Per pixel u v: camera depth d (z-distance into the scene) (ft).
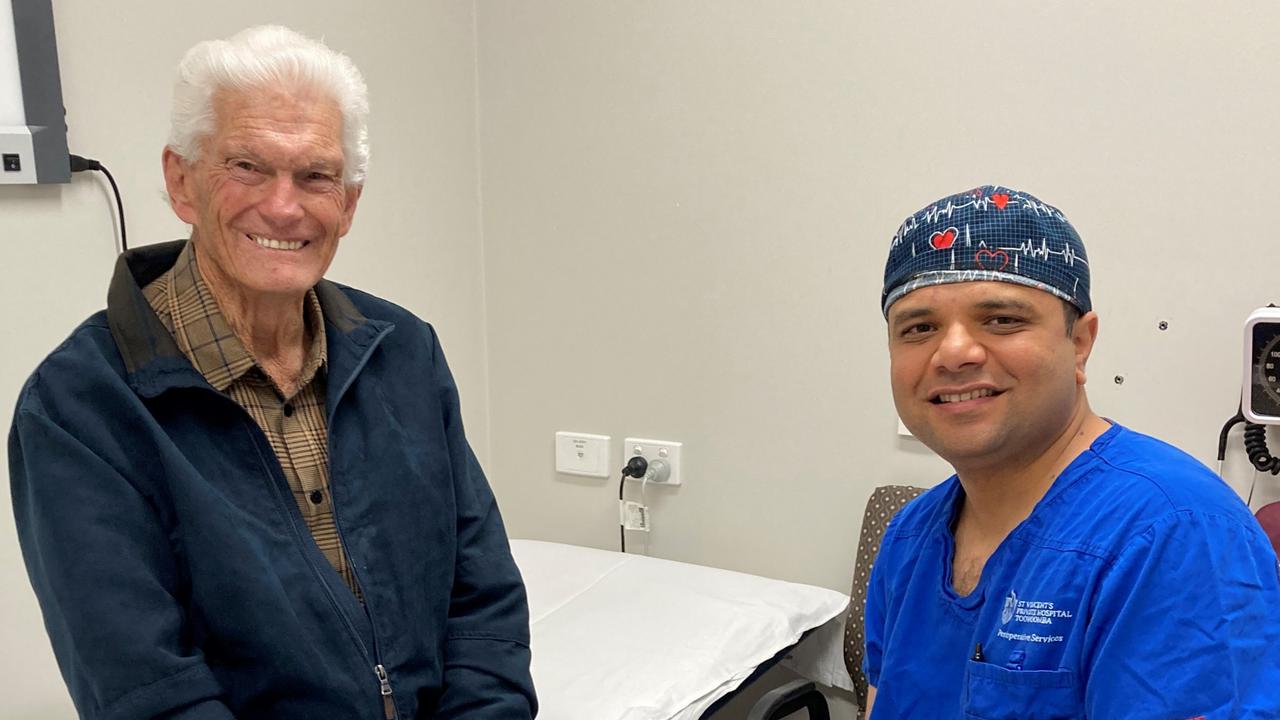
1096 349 5.78
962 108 5.94
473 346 7.84
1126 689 2.70
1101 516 2.91
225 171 3.48
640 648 5.51
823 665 6.70
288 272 3.59
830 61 6.29
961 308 2.95
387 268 6.99
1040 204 3.06
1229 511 2.79
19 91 4.77
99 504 3.22
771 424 6.82
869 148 6.24
